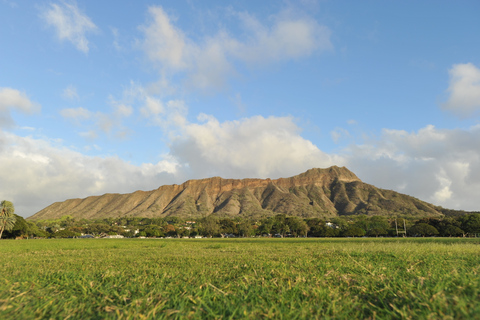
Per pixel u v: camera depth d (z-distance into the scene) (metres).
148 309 4.72
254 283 7.26
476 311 3.81
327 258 14.04
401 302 4.94
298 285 6.58
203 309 4.72
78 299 5.90
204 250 26.89
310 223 187.50
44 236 150.38
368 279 7.30
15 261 16.53
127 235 195.38
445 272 7.65
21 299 5.36
